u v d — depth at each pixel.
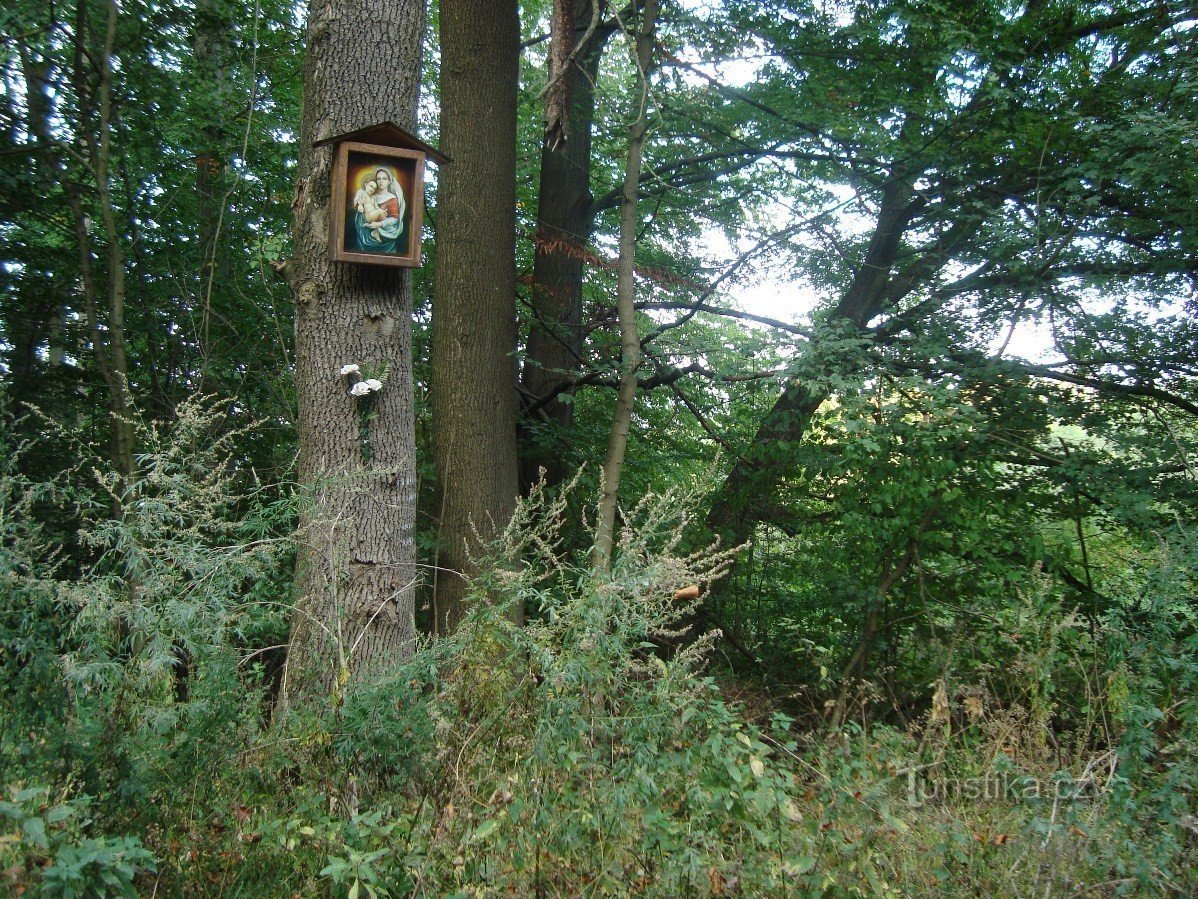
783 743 4.01
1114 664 4.48
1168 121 7.99
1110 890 3.49
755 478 9.86
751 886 3.06
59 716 2.96
